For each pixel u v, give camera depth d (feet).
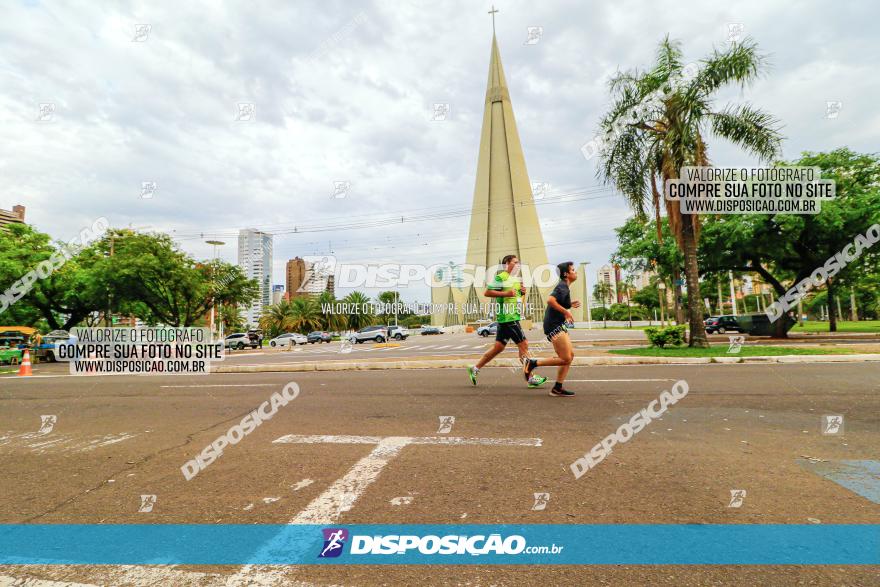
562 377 19.52
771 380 22.65
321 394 21.94
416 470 10.44
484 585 6.11
